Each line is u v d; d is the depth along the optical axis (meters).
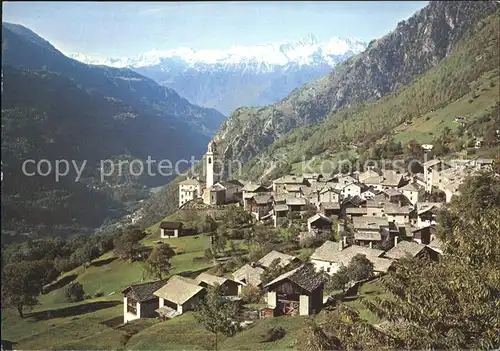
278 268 66.25
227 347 46.28
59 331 63.88
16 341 62.47
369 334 21.36
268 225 105.75
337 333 22.81
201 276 69.38
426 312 20.91
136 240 109.50
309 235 87.38
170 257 95.38
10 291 78.56
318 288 55.47
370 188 122.50
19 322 74.31
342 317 22.84
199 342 49.03
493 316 20.48
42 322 72.62
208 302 49.81
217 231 106.69
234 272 74.25
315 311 53.81
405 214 96.12
